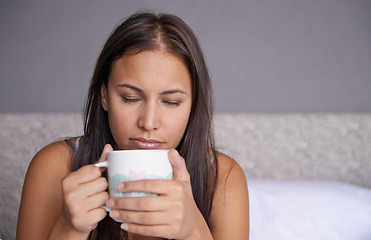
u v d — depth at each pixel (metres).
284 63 2.00
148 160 0.65
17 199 1.72
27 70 1.99
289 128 1.84
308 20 1.98
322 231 1.24
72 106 2.00
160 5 2.01
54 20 1.99
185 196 0.65
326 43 1.98
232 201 1.00
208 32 2.00
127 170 0.65
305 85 1.99
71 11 1.99
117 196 0.66
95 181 0.65
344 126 1.82
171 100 0.80
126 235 0.96
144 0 2.01
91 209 0.65
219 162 1.05
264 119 1.85
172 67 0.78
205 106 0.89
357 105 1.98
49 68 2.00
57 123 1.78
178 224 0.63
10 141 1.74
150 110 0.77
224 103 2.01
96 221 0.65
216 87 2.01
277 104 2.01
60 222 0.70
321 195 1.41
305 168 1.83
